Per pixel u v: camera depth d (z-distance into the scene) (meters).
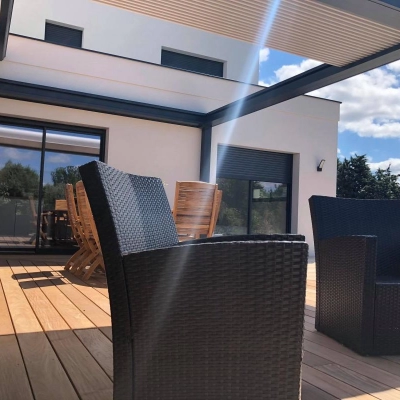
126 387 1.20
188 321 1.20
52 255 6.40
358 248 2.16
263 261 1.18
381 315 2.12
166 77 7.14
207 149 7.18
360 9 3.16
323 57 4.46
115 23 10.05
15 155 6.30
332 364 1.97
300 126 8.41
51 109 6.30
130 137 6.82
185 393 1.19
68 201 4.89
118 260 1.22
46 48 6.35
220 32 4.13
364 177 21.53
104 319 2.61
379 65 4.39
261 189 8.18
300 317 1.17
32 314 2.70
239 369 1.18
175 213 4.26
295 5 3.51
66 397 1.51
